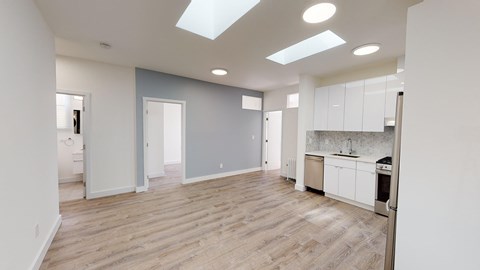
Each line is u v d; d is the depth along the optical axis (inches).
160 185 178.4
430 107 47.9
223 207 129.7
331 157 146.7
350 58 125.3
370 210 126.6
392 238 61.8
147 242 89.2
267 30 92.0
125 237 92.9
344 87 147.6
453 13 44.4
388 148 139.9
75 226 102.2
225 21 91.7
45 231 81.6
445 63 45.6
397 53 116.6
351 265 76.3
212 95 199.2
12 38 55.8
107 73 144.6
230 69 152.5
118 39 104.3
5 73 51.9
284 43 106.0
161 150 217.0
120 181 153.6
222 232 98.7
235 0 84.3
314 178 158.4
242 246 87.4
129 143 156.3
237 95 220.2
